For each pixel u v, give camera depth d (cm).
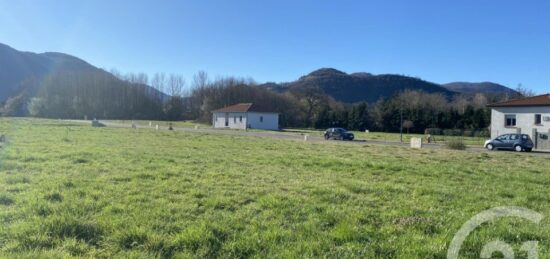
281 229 564
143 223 570
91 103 11162
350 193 850
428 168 1410
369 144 3425
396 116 8625
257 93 10388
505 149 3334
